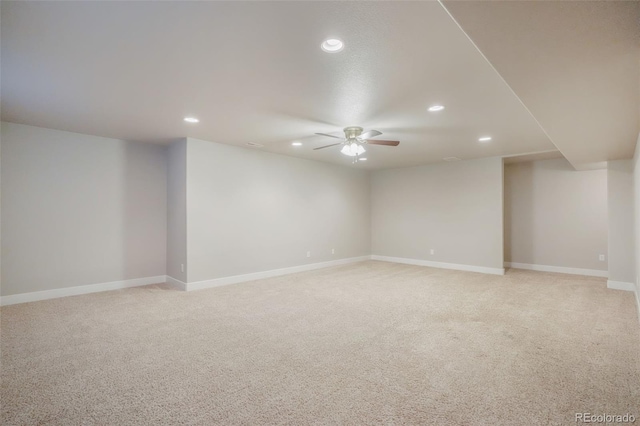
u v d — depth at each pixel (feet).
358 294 15.01
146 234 16.97
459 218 21.88
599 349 8.89
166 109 11.16
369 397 6.66
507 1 4.01
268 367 7.95
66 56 7.39
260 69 8.03
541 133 14.11
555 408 6.24
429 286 16.66
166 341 9.52
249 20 5.95
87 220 15.12
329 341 9.54
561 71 6.13
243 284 17.11
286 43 6.80
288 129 13.76
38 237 13.84
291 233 20.49
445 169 22.62
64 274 14.49
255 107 10.84
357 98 10.00
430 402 6.47
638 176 12.04
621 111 8.54
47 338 9.68
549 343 9.32
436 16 5.82
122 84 8.98
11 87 9.21
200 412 6.17
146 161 16.96
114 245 15.93
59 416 6.02
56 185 14.26
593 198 19.56
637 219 12.99
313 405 6.39
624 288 15.90
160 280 17.47
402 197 24.99
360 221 25.91
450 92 9.47
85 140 15.03
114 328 10.54
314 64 7.77
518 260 22.24
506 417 5.98
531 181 21.70
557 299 14.08
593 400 6.50
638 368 7.81
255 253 18.44
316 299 14.14
